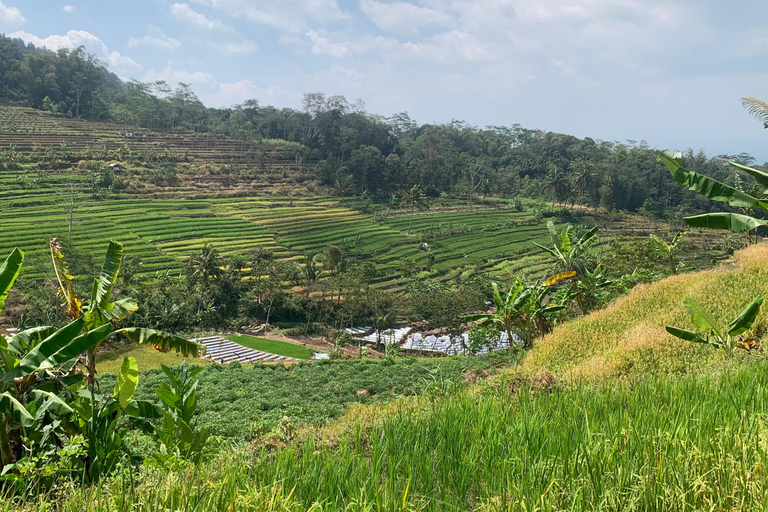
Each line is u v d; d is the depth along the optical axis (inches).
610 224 4357.8
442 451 185.6
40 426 295.3
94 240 2945.4
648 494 125.0
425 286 2758.4
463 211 4653.1
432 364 1232.8
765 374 266.5
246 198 4220.0
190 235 3331.7
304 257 3253.0
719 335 438.3
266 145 5438.0
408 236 3895.2
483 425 209.8
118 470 255.4
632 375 413.4
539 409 231.0
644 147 6688.0
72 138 4566.9
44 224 3014.3
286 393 1046.4
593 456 147.6
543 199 5241.1
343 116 6033.5
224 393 1037.2
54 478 221.6
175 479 150.6
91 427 298.2
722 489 123.7
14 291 1971.0
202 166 4594.0
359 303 2401.6
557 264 1010.7
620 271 1425.9
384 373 1183.6
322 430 309.0
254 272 2551.7
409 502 134.9
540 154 6358.3
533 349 682.2
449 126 7076.8
